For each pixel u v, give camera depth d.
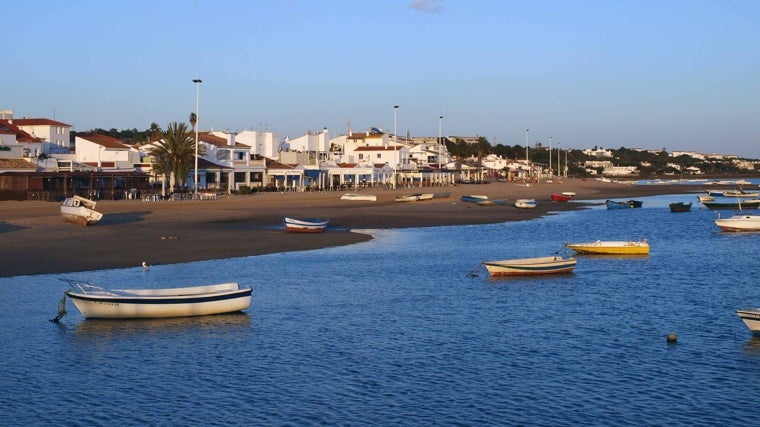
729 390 29.47
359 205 118.75
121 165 129.12
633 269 59.66
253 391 29.20
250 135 161.50
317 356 33.75
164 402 27.98
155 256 60.12
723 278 54.97
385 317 41.25
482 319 41.00
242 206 108.06
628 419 26.50
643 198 175.75
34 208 92.00
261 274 54.09
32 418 26.34
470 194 157.38
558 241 79.19
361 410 27.25
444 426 25.84
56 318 39.28
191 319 40.34
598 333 37.97
